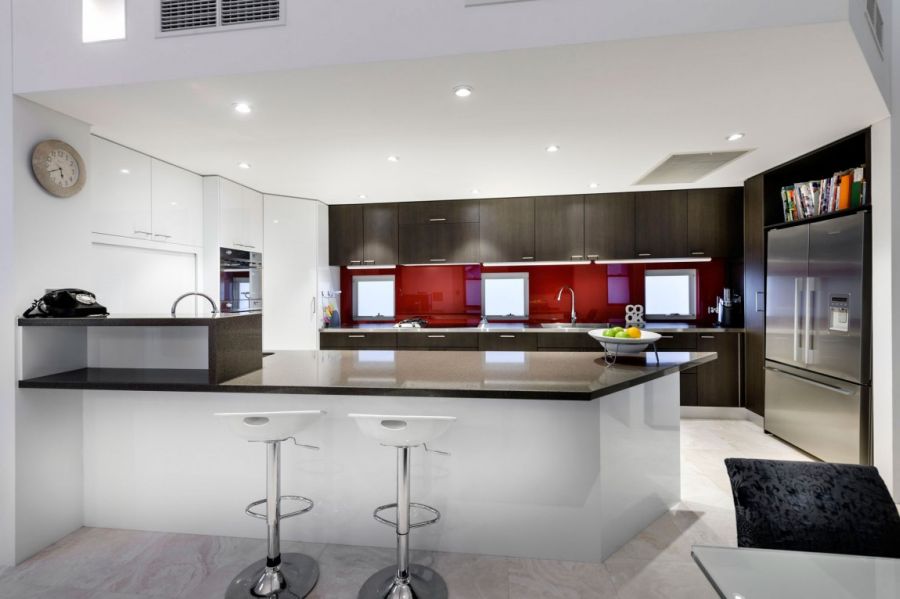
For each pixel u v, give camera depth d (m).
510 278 5.10
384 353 3.04
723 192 4.43
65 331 2.35
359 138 2.85
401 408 2.23
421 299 5.25
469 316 5.18
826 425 3.13
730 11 1.69
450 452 2.21
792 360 3.45
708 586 1.95
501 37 1.81
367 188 4.25
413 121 2.56
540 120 2.56
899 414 2.68
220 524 2.37
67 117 2.41
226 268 3.82
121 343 2.44
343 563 2.13
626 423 2.29
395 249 4.89
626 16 1.74
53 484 2.31
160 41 2.04
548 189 4.38
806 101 2.34
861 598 1.00
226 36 1.99
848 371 2.92
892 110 2.54
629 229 4.57
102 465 2.44
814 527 1.27
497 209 4.75
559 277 5.06
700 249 4.47
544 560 2.15
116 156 2.90
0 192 2.14
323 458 2.29
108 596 1.91
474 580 2.00
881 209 2.69
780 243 3.58
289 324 4.50
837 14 1.65
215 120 2.52
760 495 1.31
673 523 2.48
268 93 2.18
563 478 2.13
